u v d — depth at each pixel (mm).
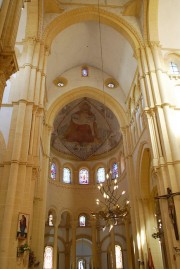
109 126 33219
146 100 16656
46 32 18047
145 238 19203
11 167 12812
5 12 8641
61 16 18781
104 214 15414
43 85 16406
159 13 18688
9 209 11828
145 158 20016
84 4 19297
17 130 13812
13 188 12328
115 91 25859
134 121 22203
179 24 19109
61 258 31281
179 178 13469
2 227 11484
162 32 18938
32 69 16109
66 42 22328
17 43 17281
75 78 26078
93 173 33562
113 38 21734
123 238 29797
